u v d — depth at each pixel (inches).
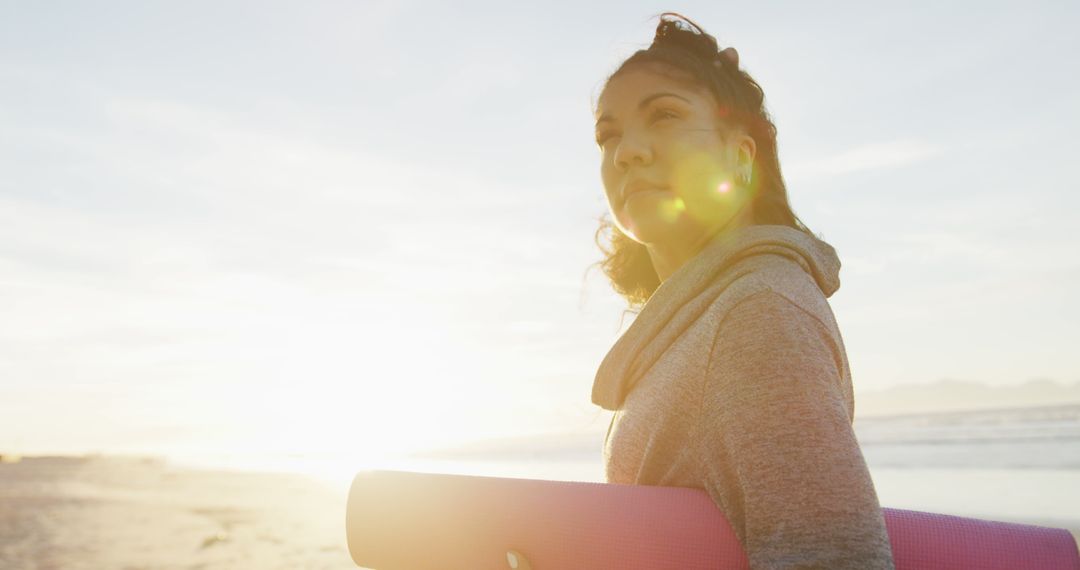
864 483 27.0
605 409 41.8
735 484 29.7
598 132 42.6
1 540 525.3
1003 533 30.9
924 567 30.1
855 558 25.5
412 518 35.6
